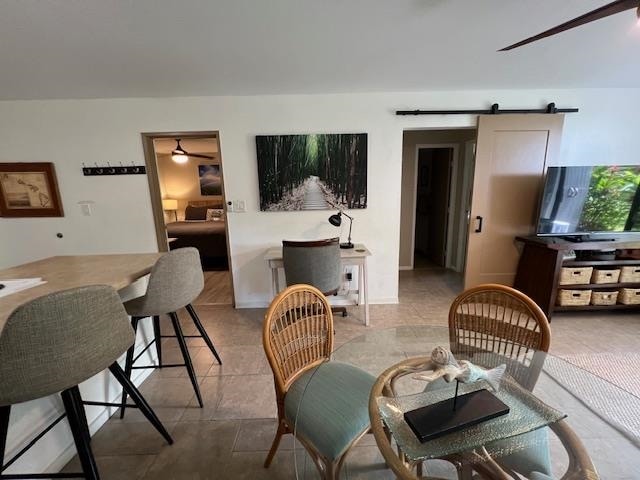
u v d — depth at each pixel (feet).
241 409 5.82
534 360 4.17
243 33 5.95
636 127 9.75
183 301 5.58
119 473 4.53
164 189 22.43
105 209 10.06
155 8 5.09
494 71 8.05
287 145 9.67
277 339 4.15
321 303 4.71
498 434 2.68
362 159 9.84
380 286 10.87
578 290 9.05
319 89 9.13
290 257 8.02
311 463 3.67
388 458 2.60
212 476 4.47
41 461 4.29
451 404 2.89
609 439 3.00
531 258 9.75
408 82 8.71
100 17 5.31
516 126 9.49
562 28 4.35
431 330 5.58
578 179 8.90
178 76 7.91
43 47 6.27
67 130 9.51
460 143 14.16
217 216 20.27
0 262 10.28
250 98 9.46
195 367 7.24
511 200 10.02
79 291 3.22
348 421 3.58
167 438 4.99
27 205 9.90
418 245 19.16
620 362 6.95
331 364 4.59
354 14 5.39
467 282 10.64
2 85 8.10
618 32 6.16
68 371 3.25
